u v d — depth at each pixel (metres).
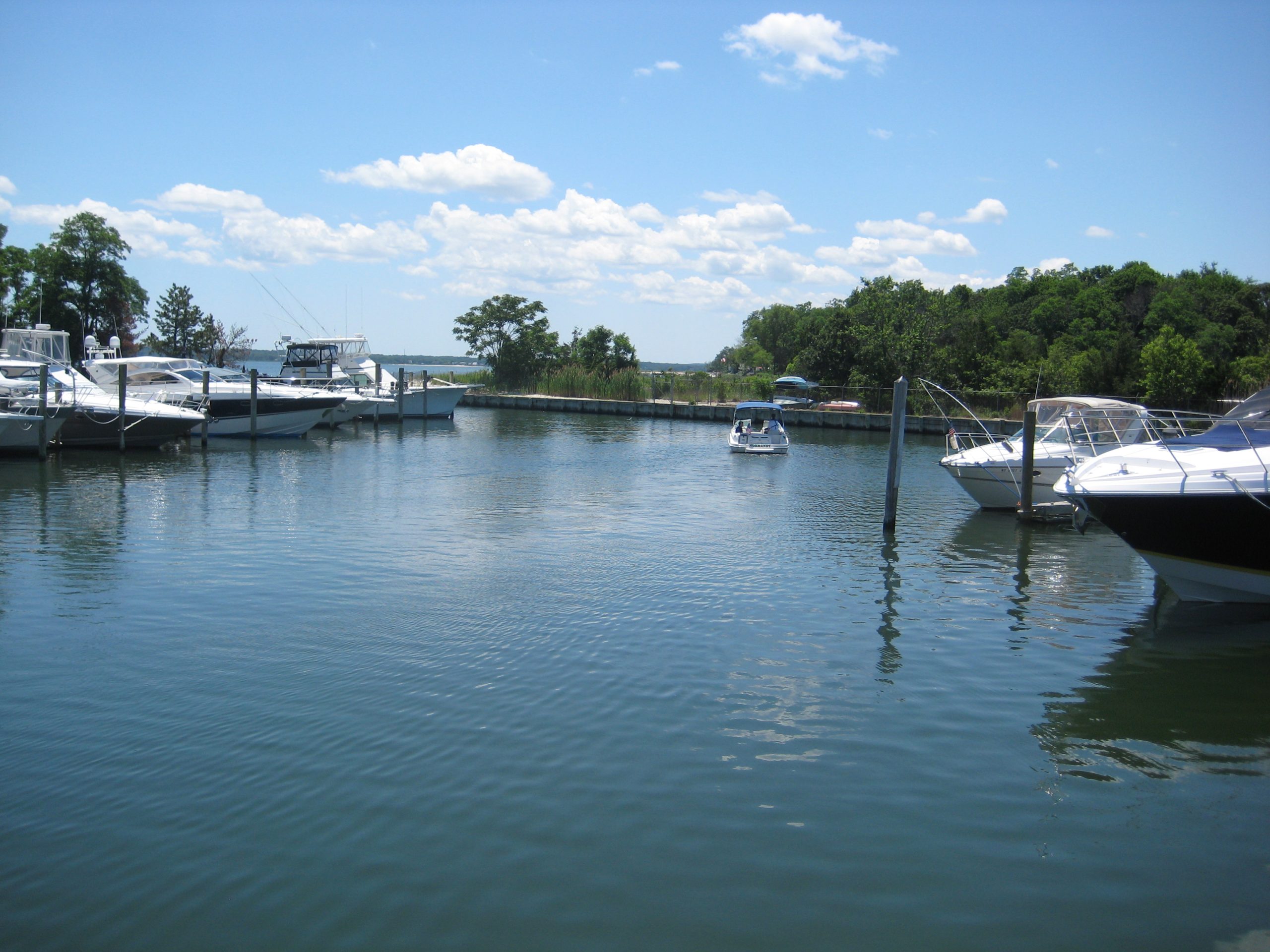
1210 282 73.38
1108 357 47.94
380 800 7.22
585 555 16.23
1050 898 6.17
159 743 8.16
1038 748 8.50
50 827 6.75
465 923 5.76
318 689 9.49
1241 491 12.30
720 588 14.06
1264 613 13.11
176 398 34.28
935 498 24.27
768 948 5.59
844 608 13.09
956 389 51.91
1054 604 13.47
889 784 7.71
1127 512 13.04
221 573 14.48
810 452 37.34
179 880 6.13
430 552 16.27
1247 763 8.30
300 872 6.26
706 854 6.57
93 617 12.00
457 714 8.89
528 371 69.44
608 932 5.70
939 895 6.16
